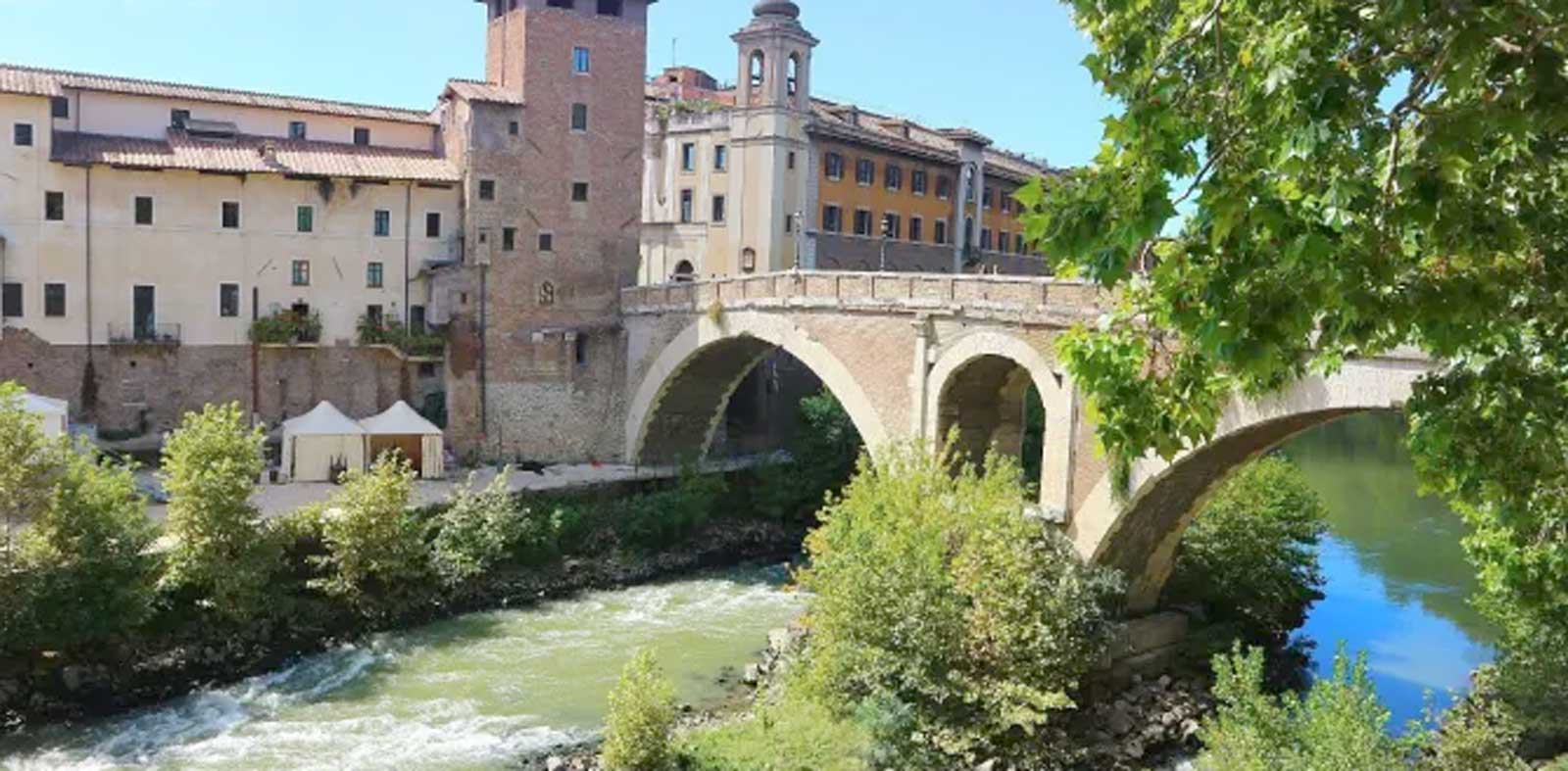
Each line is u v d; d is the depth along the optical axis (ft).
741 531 156.46
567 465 165.78
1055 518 97.76
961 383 114.93
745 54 192.13
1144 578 103.14
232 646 103.19
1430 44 28.35
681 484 152.76
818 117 201.67
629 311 168.96
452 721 92.84
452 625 117.80
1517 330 36.09
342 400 157.99
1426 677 102.68
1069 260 29.07
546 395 166.81
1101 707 93.97
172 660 98.94
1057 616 88.33
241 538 103.45
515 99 162.71
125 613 94.48
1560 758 71.36
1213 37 32.68
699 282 153.48
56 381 140.97
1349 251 27.94
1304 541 115.65
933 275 113.50
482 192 161.07
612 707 76.33
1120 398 34.47
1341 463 221.66
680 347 157.58
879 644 83.51
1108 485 93.30
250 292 151.64
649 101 217.97
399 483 115.85
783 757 73.61
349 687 99.81
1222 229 27.58
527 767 84.12
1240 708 60.34
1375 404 73.61
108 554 93.40
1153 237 28.78
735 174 193.57
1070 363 35.47
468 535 125.80
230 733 89.15
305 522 112.88
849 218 204.95
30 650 92.07
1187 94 31.76
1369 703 54.95
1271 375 33.76
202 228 148.36
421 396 163.12
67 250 140.87
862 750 76.64
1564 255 33.27
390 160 162.09
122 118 150.20
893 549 85.61
